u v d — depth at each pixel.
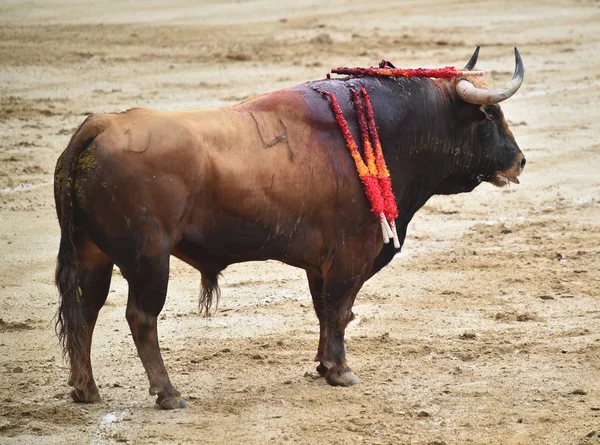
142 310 20.39
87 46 68.31
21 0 82.62
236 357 24.70
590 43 72.62
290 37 72.38
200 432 20.09
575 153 47.00
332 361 22.72
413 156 23.16
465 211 39.19
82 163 19.84
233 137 20.78
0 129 48.72
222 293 30.14
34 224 36.50
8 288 30.20
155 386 20.97
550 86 60.53
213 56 66.38
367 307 28.70
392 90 22.91
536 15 81.56
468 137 23.75
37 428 20.30
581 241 35.03
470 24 77.94
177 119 20.50
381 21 78.31
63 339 21.00
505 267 32.28
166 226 20.02
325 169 21.64
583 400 21.84
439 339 26.00
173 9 81.62
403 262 33.03
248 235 21.03
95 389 21.66
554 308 28.42
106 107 53.47
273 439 19.77
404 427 20.41
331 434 20.02
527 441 19.73
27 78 59.47
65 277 20.28
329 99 22.08
